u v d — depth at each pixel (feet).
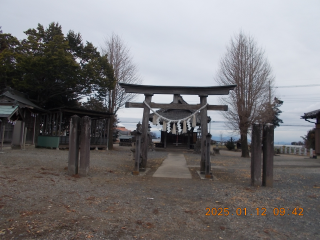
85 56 71.15
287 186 24.14
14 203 15.17
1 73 59.67
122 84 31.96
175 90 32.09
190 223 13.82
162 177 27.89
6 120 41.65
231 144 108.68
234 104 66.18
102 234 11.81
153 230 12.65
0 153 39.06
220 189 22.13
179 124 31.09
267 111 63.62
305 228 13.55
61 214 14.01
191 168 36.78
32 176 22.99
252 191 21.45
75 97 74.18
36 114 63.41
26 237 11.07
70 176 24.67
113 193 19.27
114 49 78.38
